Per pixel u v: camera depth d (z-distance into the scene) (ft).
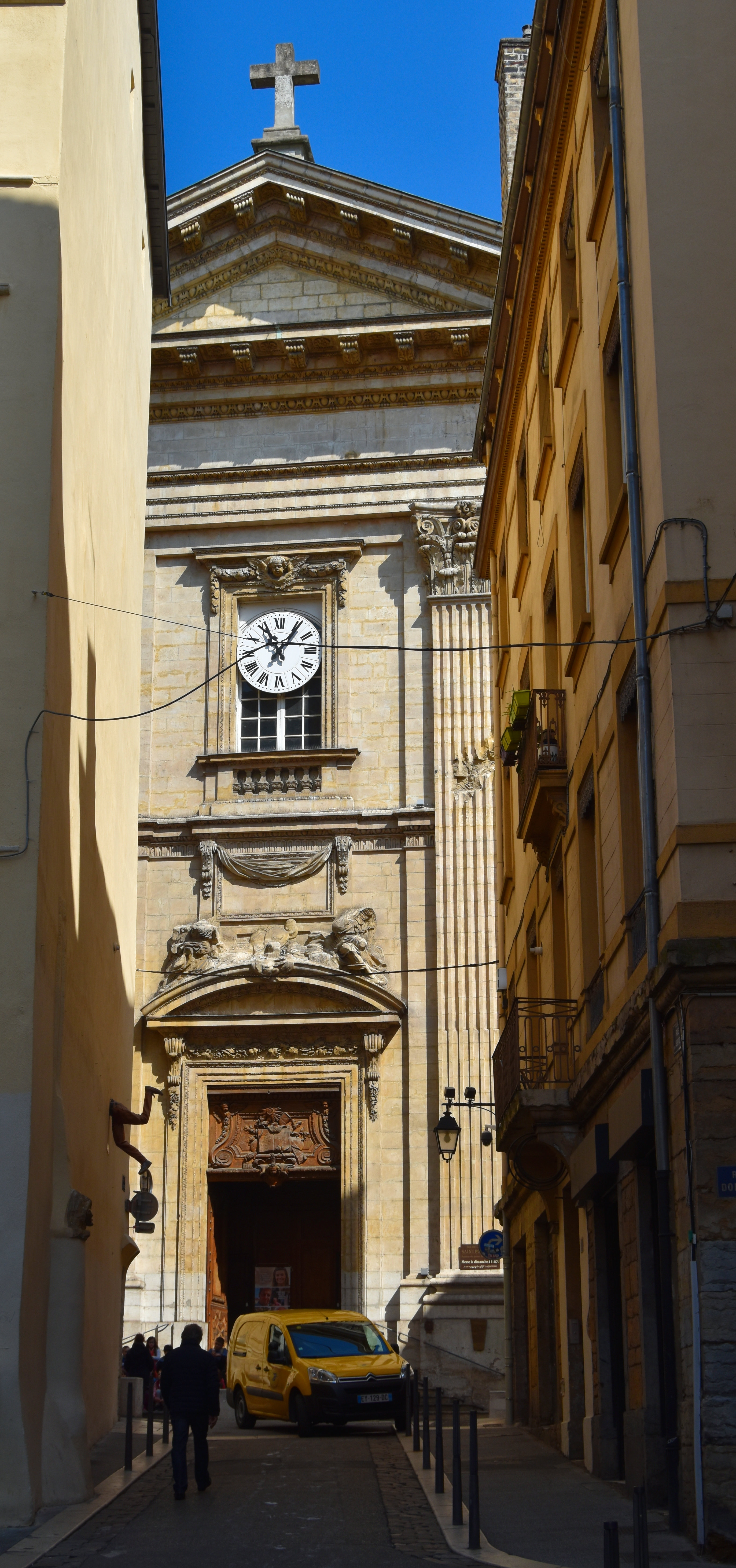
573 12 58.85
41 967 46.80
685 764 41.73
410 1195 108.37
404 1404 75.97
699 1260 38.27
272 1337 81.35
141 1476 54.08
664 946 40.83
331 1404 74.74
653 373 44.93
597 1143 51.03
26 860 46.26
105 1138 70.59
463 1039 109.91
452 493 120.98
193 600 121.60
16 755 47.03
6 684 47.60
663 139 46.21
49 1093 48.34
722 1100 39.04
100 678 67.36
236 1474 55.67
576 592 62.64
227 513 122.42
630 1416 47.88
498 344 85.97
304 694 119.75
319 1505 46.85
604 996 55.16
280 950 112.88
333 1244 121.49
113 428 71.00
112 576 72.33
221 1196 119.03
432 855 114.21
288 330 122.83
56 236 50.85
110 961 73.92
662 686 43.60
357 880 114.52
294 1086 111.75
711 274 45.11
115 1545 39.60
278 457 123.75
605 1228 56.85
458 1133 90.68
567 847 64.34
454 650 68.64
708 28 46.96
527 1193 80.64
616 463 53.01
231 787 116.98
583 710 60.49
